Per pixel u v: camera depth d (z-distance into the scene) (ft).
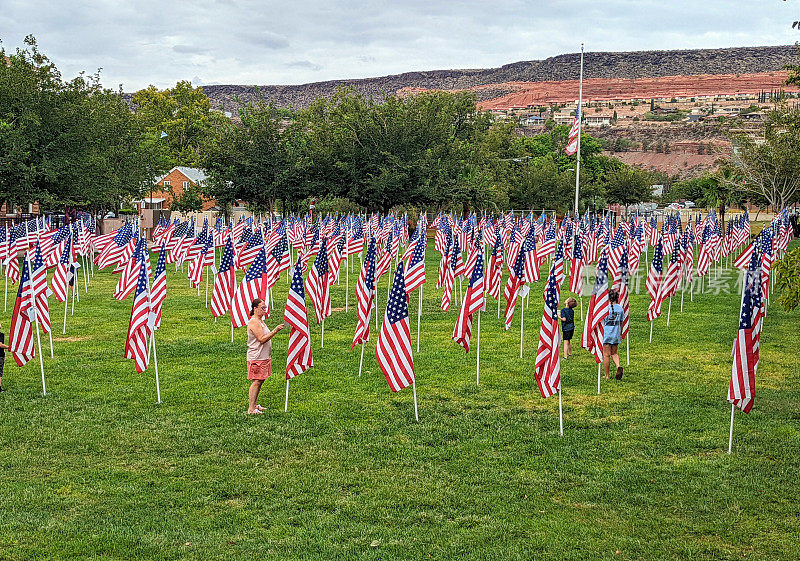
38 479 38.73
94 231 171.32
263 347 50.03
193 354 68.33
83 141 170.40
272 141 220.43
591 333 57.41
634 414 50.34
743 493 37.19
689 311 94.63
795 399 53.62
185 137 424.87
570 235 151.23
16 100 160.56
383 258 96.07
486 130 354.33
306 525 33.99
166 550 31.48
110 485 38.11
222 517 34.65
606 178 379.76
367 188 217.97
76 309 93.71
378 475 39.73
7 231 98.02
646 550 31.65
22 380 58.29
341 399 53.98
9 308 95.25
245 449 43.52
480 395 55.16
